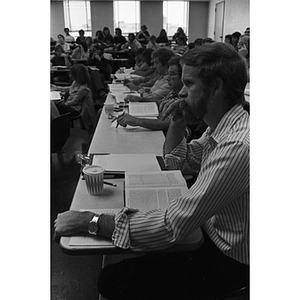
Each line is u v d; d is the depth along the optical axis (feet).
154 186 3.83
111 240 3.01
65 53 16.30
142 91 11.03
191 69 3.15
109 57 19.15
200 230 3.27
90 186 3.80
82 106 11.44
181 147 4.84
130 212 3.10
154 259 3.78
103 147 5.73
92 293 5.03
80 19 24.66
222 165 2.84
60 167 8.80
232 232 3.29
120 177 4.35
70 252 2.92
